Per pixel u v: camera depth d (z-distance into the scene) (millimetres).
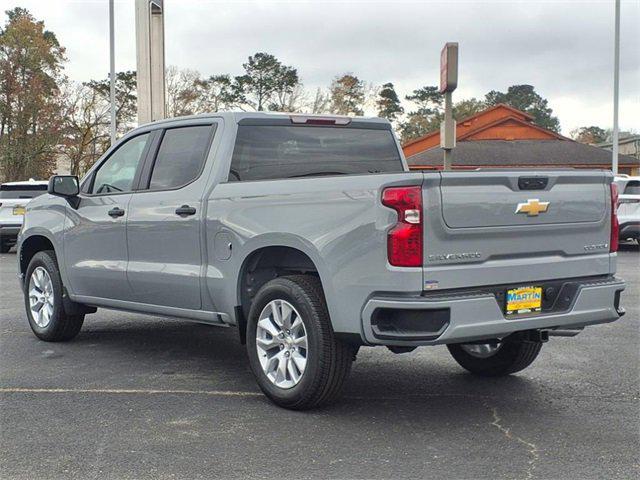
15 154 53531
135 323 8852
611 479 4066
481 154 43562
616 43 26859
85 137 56812
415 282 4559
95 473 4164
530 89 98125
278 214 5277
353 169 6586
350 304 4801
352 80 68938
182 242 6090
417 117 82250
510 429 4895
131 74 60500
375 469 4199
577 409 5340
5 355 7105
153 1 16969
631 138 68000
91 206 7070
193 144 6281
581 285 5188
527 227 4961
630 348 7348
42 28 56312
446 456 4402
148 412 5266
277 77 65312
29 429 4902
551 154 43875
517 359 6012
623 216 18375
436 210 4598
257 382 5582
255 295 5645
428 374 6387
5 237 19141
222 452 4473
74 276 7293
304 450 4500
